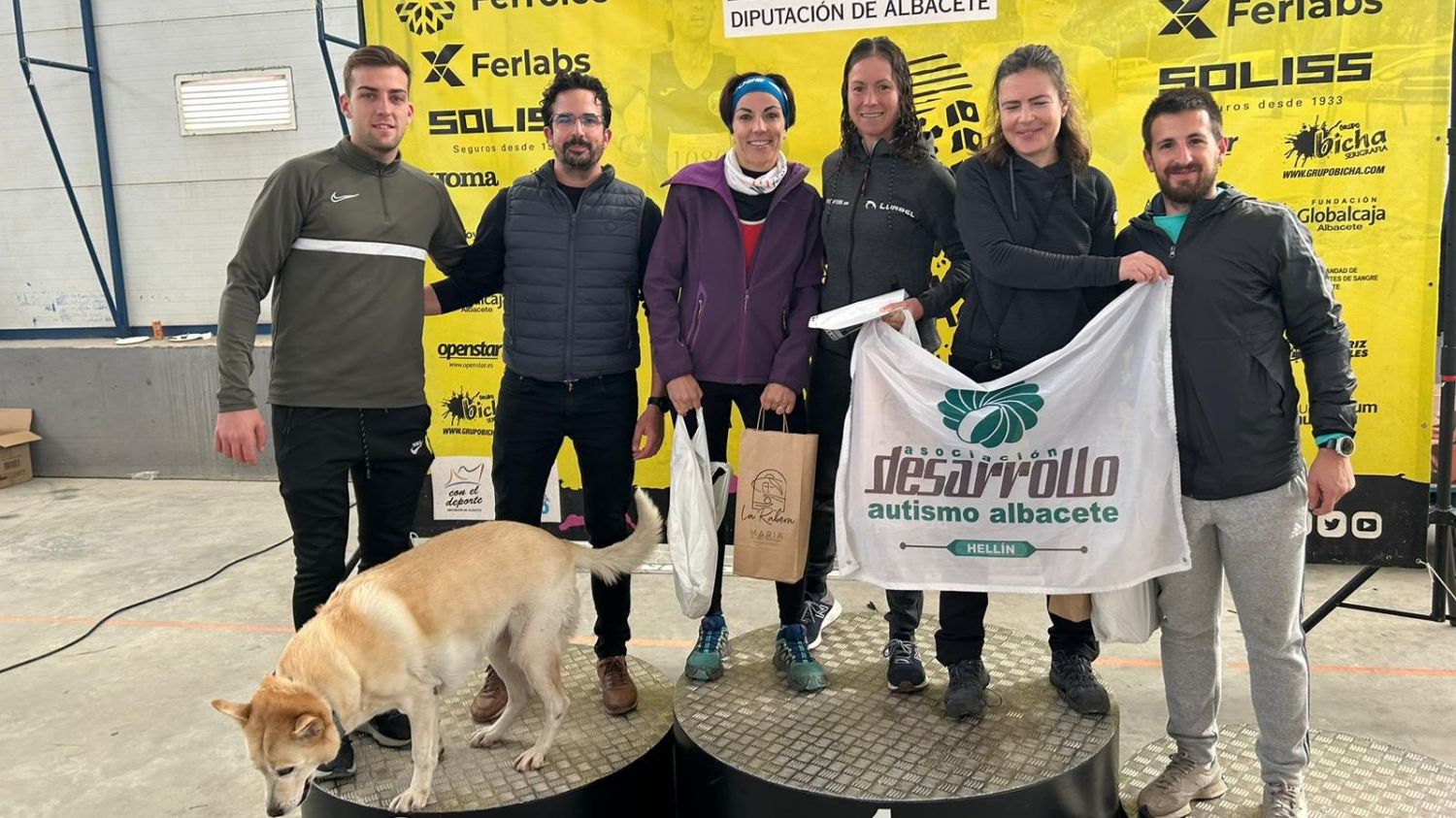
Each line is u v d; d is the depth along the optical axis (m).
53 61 6.68
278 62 6.72
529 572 2.36
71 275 7.24
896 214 2.54
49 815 2.66
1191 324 2.07
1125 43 4.04
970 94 4.17
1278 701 2.17
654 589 4.34
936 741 2.38
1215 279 2.04
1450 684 3.17
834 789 2.16
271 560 4.87
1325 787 2.46
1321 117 3.95
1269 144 4.01
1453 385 3.41
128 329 7.23
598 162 2.79
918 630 3.24
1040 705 2.56
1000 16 4.11
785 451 2.51
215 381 6.59
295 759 1.95
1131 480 2.18
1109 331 2.17
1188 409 2.11
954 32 4.15
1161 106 2.07
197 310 7.17
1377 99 3.89
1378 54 3.87
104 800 2.73
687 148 4.42
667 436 4.66
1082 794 2.28
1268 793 2.26
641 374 4.64
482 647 2.29
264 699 1.97
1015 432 2.29
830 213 2.63
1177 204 2.12
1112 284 2.16
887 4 4.16
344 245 2.54
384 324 2.61
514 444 2.79
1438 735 2.85
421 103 4.51
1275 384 2.04
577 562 2.50
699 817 2.43
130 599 4.35
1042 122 2.19
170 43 6.80
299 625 2.60
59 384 6.77
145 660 3.68
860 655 2.94
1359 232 4.00
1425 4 3.80
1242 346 2.04
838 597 4.10
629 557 2.55
